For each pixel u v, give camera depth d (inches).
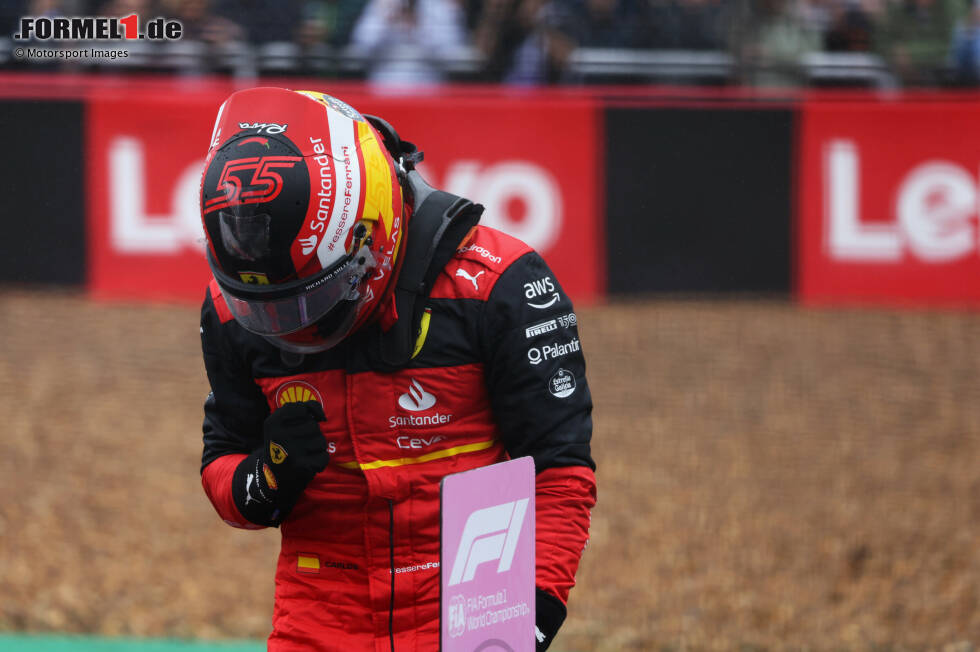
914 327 1196.5
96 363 1095.0
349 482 324.8
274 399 332.8
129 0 1195.9
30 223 1198.3
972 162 1224.2
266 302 301.0
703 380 1079.6
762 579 756.6
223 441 350.9
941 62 1253.7
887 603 722.2
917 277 1240.2
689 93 1223.5
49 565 764.6
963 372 1099.3
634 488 888.9
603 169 1215.6
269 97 306.3
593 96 1213.7
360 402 320.8
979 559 775.7
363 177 303.7
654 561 781.9
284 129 302.0
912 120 1222.3
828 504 868.0
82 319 1173.7
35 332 1136.8
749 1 1240.8
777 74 1242.6
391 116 1194.6
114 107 1181.7
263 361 330.6
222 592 737.6
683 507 861.8
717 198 1229.7
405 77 1222.9
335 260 298.8
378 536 324.2
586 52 1240.2
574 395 326.3
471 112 1201.4
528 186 1212.5
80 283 1210.0
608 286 1229.1
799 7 1250.0
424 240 320.2
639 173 1220.5
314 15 1221.7
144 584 745.6
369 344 319.9
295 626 331.6
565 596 319.3
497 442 336.2
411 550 325.1
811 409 1034.1
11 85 1181.7
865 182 1230.9
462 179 1205.7
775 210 1234.0
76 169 1189.7
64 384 1053.2
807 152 1227.9
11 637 666.2
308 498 329.1
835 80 1250.0
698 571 768.9
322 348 315.9
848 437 979.9
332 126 306.2
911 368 1109.1
